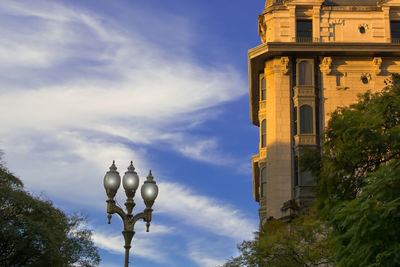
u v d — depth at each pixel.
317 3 59.94
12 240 40.44
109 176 19.53
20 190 43.72
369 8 60.34
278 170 55.56
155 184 20.27
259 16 61.62
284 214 51.41
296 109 57.25
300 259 33.91
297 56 58.59
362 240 16.98
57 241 42.91
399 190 17.03
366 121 23.19
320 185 24.77
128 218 19.75
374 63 58.50
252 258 34.94
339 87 57.88
